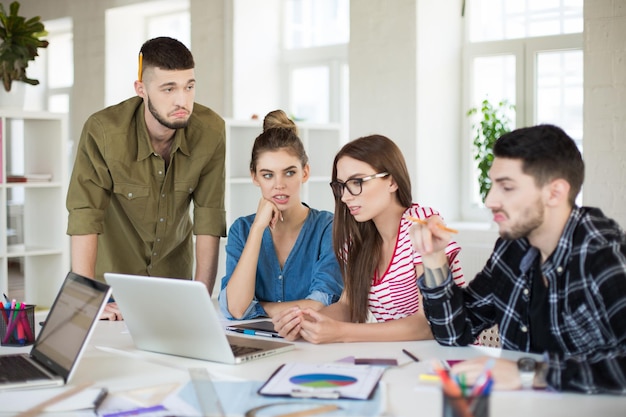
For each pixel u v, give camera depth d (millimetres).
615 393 1582
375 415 1463
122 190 2637
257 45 6246
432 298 2002
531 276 1894
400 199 2262
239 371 1814
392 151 2221
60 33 8172
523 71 5105
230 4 6105
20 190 7551
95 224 2611
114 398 1616
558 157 1689
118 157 2604
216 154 2756
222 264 4938
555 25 4992
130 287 1959
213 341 1883
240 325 2350
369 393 1579
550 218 1737
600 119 4215
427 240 1905
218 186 2773
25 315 2148
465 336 2029
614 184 4188
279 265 2564
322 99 6141
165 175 2695
